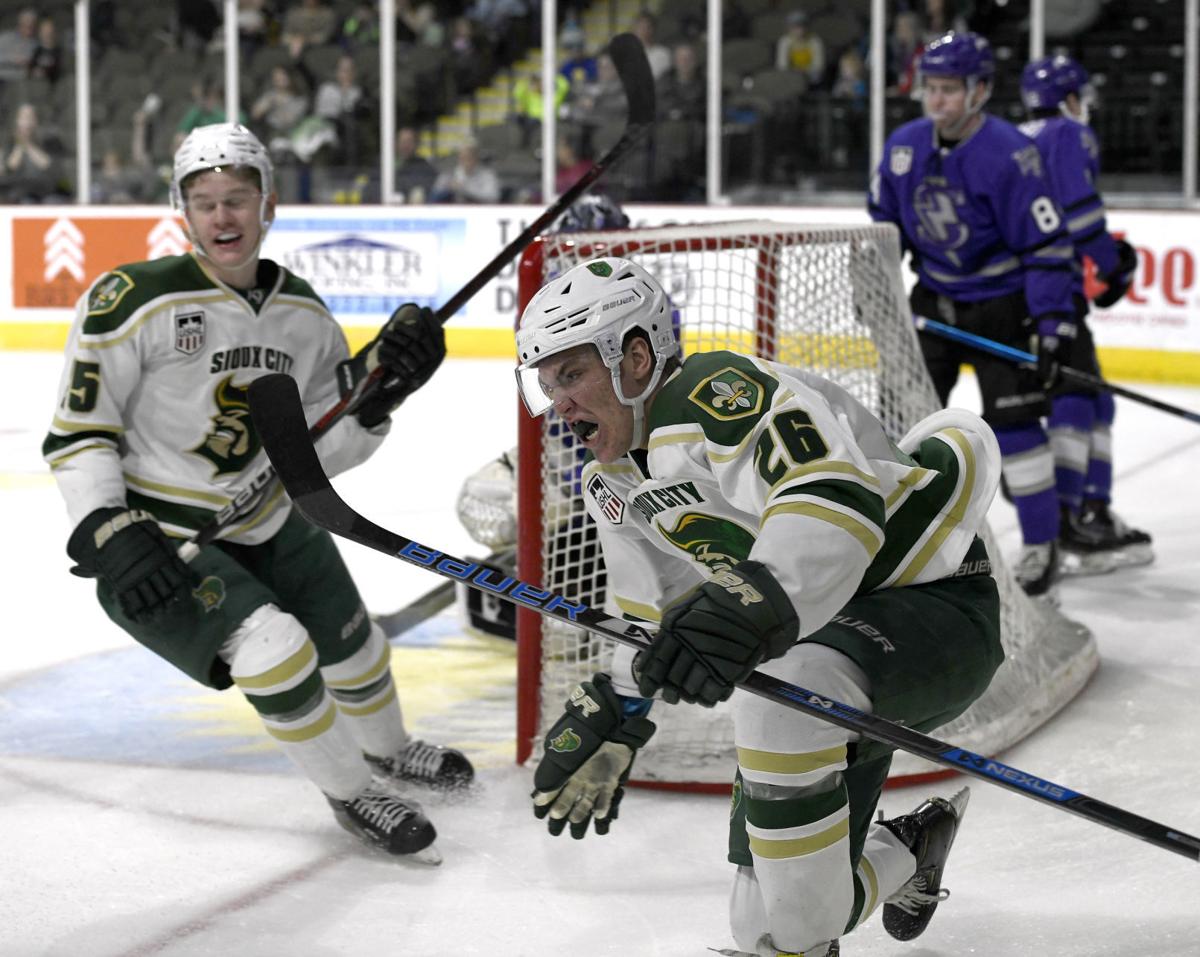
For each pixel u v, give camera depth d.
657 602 2.59
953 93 5.16
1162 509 7.13
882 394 4.48
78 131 13.78
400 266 12.71
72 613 5.49
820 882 2.31
